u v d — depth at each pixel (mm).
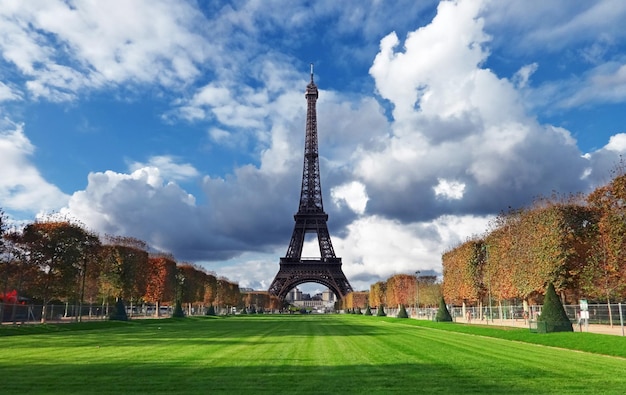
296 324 87812
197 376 24594
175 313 114562
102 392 20719
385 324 90938
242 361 30344
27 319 71375
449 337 53875
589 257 68812
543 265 70312
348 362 30188
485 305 114562
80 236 82250
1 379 23609
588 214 70625
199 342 44312
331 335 55344
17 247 76625
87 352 35219
